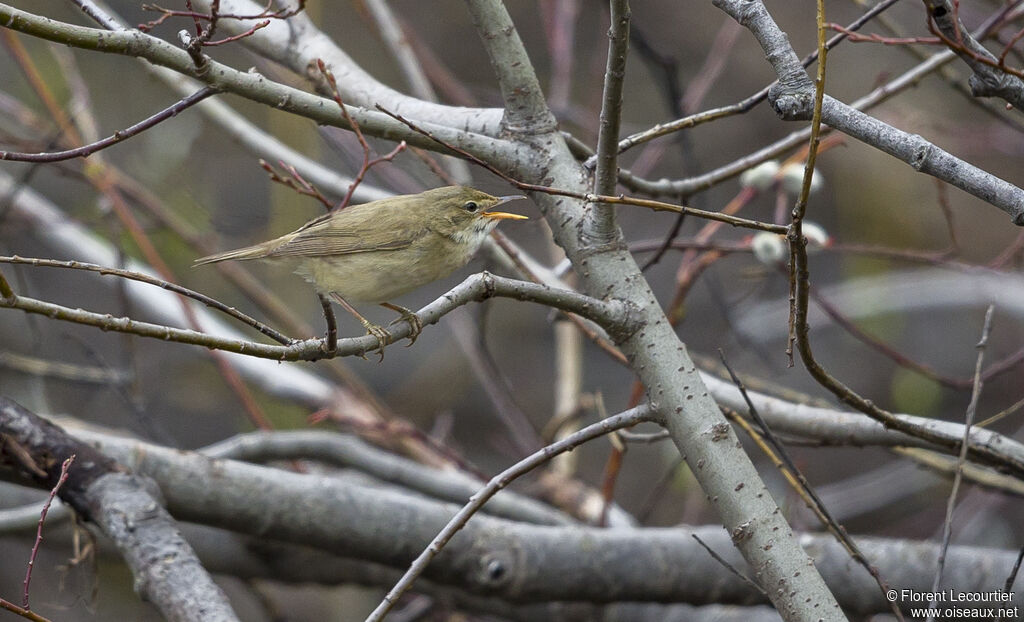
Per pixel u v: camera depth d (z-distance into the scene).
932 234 19.20
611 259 6.59
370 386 20.25
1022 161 18.91
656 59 10.34
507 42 7.05
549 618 10.30
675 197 8.49
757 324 16.89
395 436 12.03
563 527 8.77
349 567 9.81
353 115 6.57
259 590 11.27
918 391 13.52
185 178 15.33
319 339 5.73
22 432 7.34
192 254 15.19
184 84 10.68
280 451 10.35
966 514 14.45
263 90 6.18
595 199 5.73
